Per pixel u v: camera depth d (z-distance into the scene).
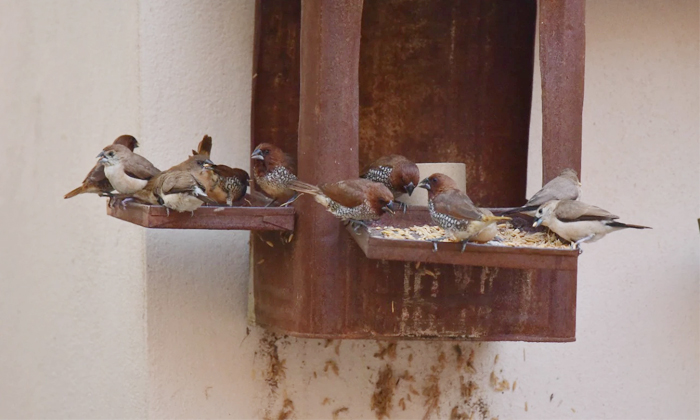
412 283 9.98
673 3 13.69
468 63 12.59
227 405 11.64
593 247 13.39
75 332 12.57
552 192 10.13
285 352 11.97
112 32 11.73
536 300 10.21
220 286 11.61
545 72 10.52
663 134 13.65
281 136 11.73
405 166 10.99
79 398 12.45
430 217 10.27
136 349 11.26
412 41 12.62
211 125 11.69
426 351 12.55
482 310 10.10
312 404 12.06
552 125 10.50
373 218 9.59
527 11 12.33
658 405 13.70
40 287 13.39
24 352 13.82
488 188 12.57
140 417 11.17
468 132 12.61
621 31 13.47
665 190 13.66
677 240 13.72
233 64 11.85
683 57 13.74
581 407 13.37
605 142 13.38
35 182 13.56
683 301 13.77
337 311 9.89
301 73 10.13
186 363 11.38
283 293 10.39
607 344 13.47
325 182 9.90
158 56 11.34
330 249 9.87
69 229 12.69
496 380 12.88
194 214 9.42
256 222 9.69
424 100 12.66
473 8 12.53
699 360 13.84
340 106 9.94
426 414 12.53
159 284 11.23
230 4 11.84
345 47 9.95
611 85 13.41
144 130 11.25
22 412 13.82
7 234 14.37
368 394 12.32
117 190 10.11
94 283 12.16
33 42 13.68
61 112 12.91
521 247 8.85
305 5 10.07
